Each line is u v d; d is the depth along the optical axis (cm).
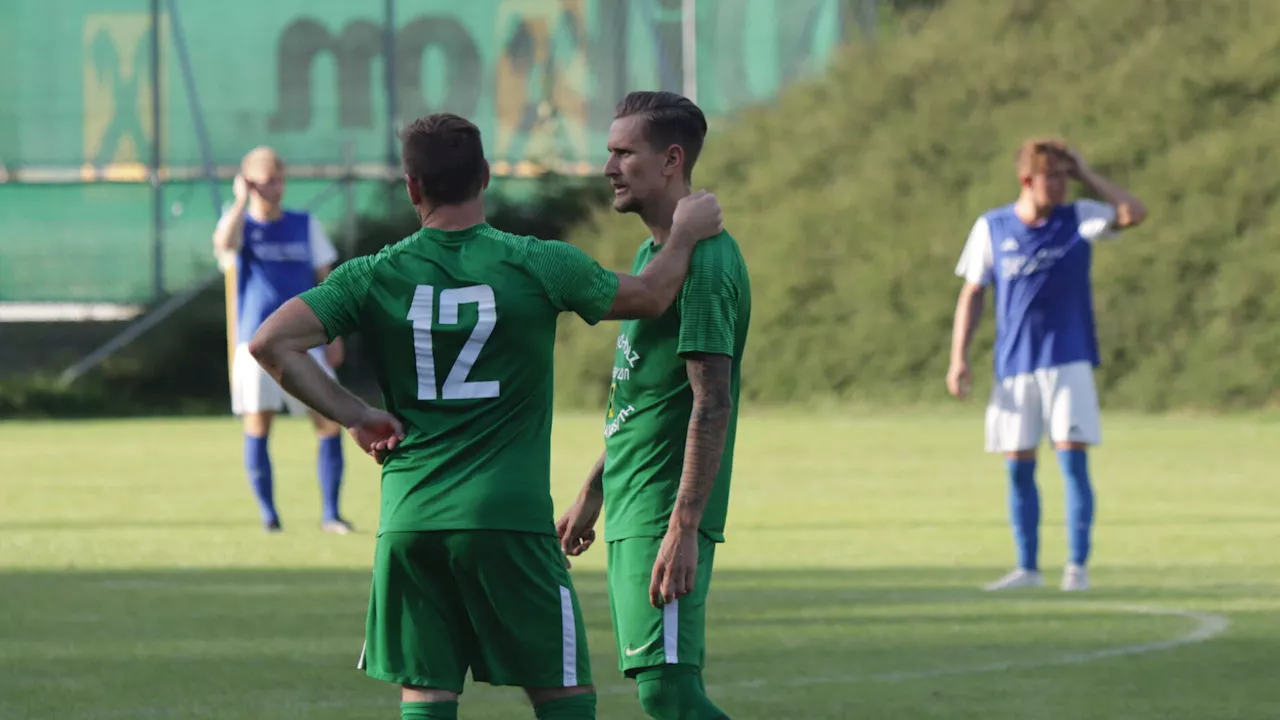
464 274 1409
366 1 10725
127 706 2062
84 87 10562
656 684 1486
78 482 5581
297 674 2295
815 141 10644
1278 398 8569
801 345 9762
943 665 2330
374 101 10719
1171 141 9431
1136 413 8669
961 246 9562
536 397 1426
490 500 1390
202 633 2656
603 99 10894
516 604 1402
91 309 10350
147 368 10088
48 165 10556
